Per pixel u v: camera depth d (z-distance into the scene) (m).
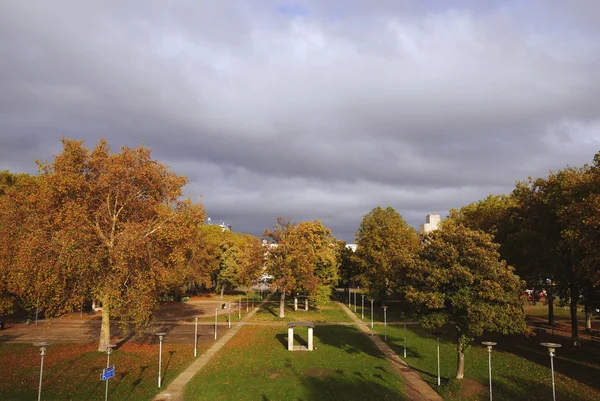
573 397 21.84
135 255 27.25
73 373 25.19
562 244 30.20
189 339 37.00
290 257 50.81
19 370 25.69
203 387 22.83
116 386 22.77
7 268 30.38
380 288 59.34
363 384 23.66
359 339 37.91
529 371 26.84
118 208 31.19
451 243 23.23
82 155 28.91
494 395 22.00
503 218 40.03
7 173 48.69
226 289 94.44
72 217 26.55
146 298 28.30
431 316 22.80
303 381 24.11
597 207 23.92
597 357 30.70
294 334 40.00
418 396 21.98
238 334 39.91
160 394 21.72
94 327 43.28
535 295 40.41
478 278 21.61
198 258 66.62
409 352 32.59
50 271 26.44
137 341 35.66
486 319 20.89
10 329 42.09
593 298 32.59
